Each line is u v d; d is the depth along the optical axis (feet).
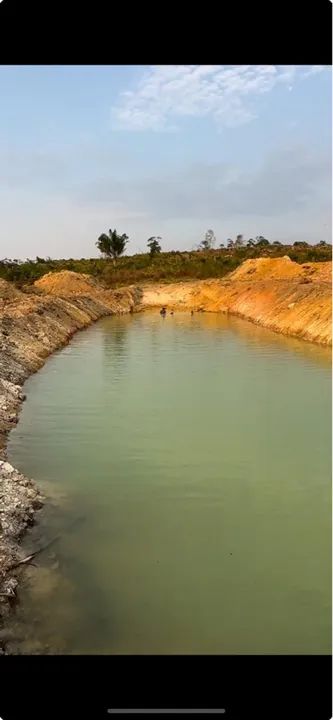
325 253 270.67
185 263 280.10
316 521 33.71
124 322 154.71
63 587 26.94
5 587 26.30
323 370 77.05
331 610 25.63
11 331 86.12
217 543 31.14
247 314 159.02
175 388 67.10
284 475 40.50
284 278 182.70
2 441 47.03
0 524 30.66
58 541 30.99
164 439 48.19
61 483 38.93
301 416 54.95
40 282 210.38
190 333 124.57
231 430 50.62
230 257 290.97
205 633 24.13
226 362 84.64
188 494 37.32
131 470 41.45
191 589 26.96
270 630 24.36
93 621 24.71
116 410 57.36
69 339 114.32
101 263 301.84
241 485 38.86
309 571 28.53
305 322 114.01
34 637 23.73
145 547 30.60
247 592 26.84
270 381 70.54
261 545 30.94
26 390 66.03
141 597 26.37
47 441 47.75
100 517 33.99
